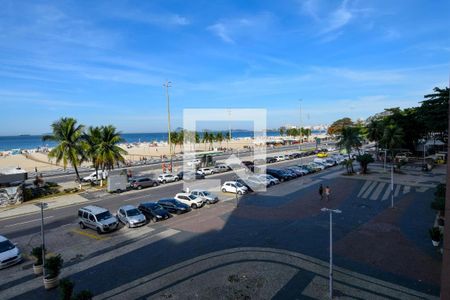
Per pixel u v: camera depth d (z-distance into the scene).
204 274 16.31
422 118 41.38
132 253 19.48
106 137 43.97
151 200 34.53
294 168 49.66
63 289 12.79
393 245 19.48
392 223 23.78
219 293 14.41
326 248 19.27
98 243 21.53
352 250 18.86
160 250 19.81
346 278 15.47
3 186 35.78
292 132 155.62
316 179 44.91
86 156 42.94
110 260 18.53
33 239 22.78
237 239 21.25
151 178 44.06
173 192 38.66
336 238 20.91
